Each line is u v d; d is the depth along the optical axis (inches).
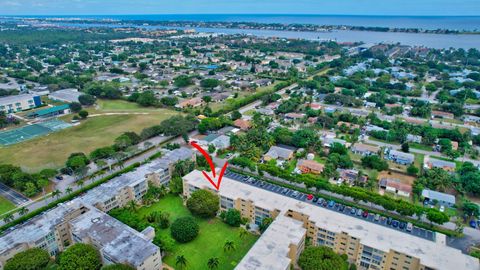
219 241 5565.9
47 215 5457.7
